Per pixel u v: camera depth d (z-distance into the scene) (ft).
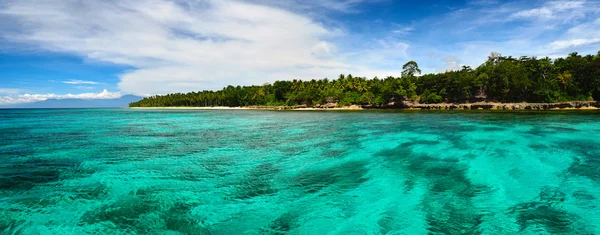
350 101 359.46
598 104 233.35
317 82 437.58
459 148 71.20
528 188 41.50
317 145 80.43
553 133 93.81
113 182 46.32
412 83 330.54
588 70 253.03
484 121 142.82
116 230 31.35
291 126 138.21
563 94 260.01
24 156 66.28
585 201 36.70
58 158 64.28
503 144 74.90
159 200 39.01
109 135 106.01
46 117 239.09
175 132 115.96
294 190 42.83
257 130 121.70
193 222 33.14
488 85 289.12
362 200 38.47
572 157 59.21
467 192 40.45
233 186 44.80
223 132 115.24
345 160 61.05
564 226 30.66
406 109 312.09
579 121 133.59
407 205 36.45
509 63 284.82
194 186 44.78
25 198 39.52
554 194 39.19
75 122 174.91
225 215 34.81
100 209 36.24
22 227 31.78
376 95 349.61
